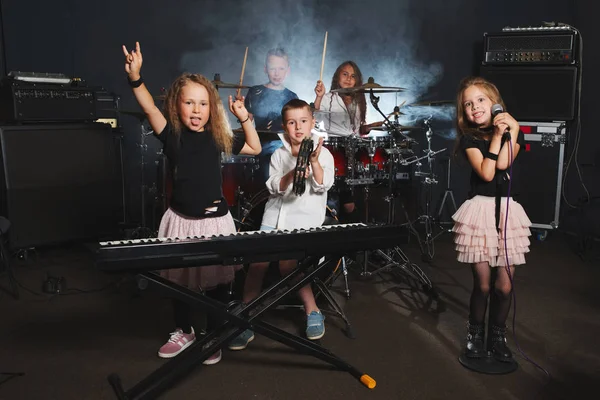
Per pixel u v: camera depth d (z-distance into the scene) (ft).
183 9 17.21
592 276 12.58
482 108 7.86
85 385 7.57
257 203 12.17
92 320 9.98
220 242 6.32
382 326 9.72
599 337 9.17
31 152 13.66
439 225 17.78
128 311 10.44
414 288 11.79
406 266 11.99
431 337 9.25
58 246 15.33
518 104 15.83
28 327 9.65
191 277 7.94
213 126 7.74
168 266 6.18
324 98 16.75
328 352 7.76
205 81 7.59
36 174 13.76
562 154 15.72
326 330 9.53
